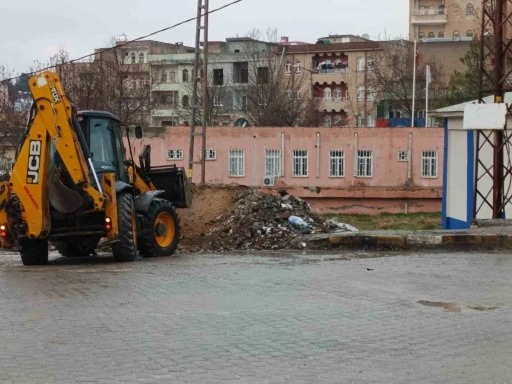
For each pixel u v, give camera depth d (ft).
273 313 33.71
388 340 28.78
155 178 66.44
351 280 43.19
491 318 32.76
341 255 57.31
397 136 187.32
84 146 52.03
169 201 65.16
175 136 190.60
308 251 62.08
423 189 182.09
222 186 80.94
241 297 37.68
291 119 233.14
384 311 34.24
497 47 73.00
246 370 24.62
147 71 309.42
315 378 23.71
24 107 191.52
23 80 199.72
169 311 34.09
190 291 39.40
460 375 24.13
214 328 30.68
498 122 70.95
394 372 24.44
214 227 72.33
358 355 26.58
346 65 311.27
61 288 40.55
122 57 232.73
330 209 186.19
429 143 186.29
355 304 35.86
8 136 169.78
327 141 189.88
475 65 190.49
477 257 54.29
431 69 256.52
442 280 43.06
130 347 27.58
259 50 298.97
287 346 27.84
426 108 203.62
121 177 57.52
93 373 24.25
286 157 190.49
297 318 32.68
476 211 78.74
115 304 35.70
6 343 28.19
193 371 24.48
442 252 59.36
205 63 124.26
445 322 31.99
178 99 314.76
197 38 122.11
